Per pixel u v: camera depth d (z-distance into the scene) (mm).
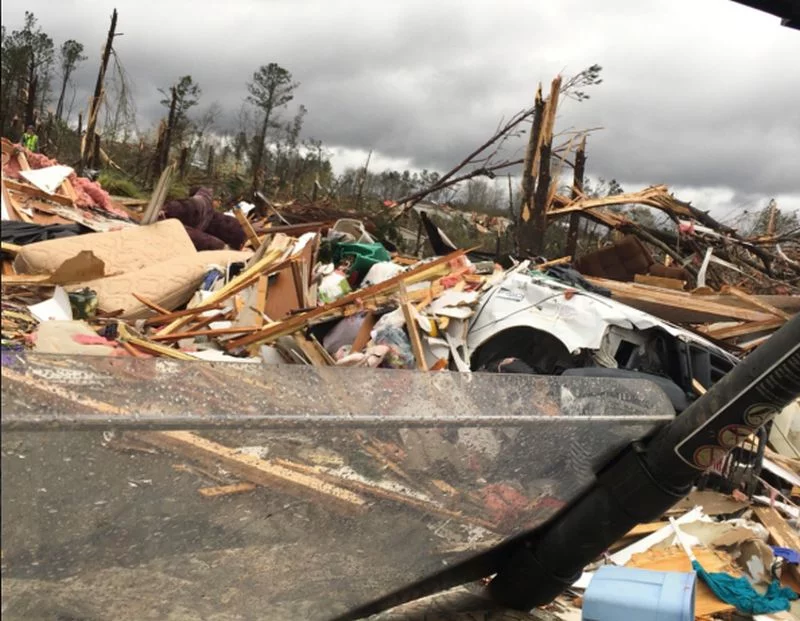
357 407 3461
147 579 3309
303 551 3686
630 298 12672
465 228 21906
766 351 4266
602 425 4387
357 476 3619
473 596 5258
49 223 11375
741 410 4355
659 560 6828
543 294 9242
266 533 3494
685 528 7324
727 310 12414
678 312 12727
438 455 3830
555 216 20047
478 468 4055
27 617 3119
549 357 9336
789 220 22844
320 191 30734
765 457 9828
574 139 19266
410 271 9328
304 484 3459
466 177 19562
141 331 8242
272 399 3227
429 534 4152
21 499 2746
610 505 4684
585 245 24266
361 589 4188
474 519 4297
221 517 3297
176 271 9211
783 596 6465
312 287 9883
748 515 8469
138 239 9945
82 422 2709
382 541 3965
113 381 2852
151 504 3070
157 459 2969
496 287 9445
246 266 9672
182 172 27344
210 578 3502
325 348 8758
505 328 9141
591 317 8984
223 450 3133
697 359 9250
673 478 4598
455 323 9156
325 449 3430
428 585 4645
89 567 3102
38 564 2955
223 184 26438
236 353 8164
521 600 5051
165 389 2959
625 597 4395
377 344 8453
